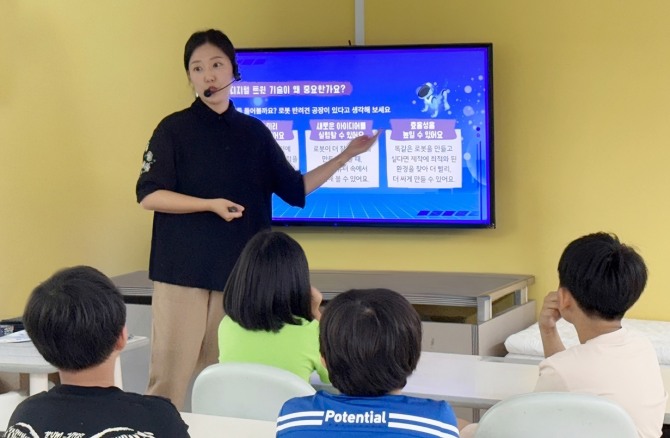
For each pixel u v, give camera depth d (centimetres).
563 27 435
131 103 487
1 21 473
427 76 445
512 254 450
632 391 211
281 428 163
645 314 430
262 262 239
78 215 490
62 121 487
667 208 423
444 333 384
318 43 469
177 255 317
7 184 477
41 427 158
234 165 320
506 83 445
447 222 447
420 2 454
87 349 162
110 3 486
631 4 424
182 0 482
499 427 194
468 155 442
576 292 224
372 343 158
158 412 164
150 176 313
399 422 156
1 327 326
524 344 387
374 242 470
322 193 462
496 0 443
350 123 457
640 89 425
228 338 246
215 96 317
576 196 438
